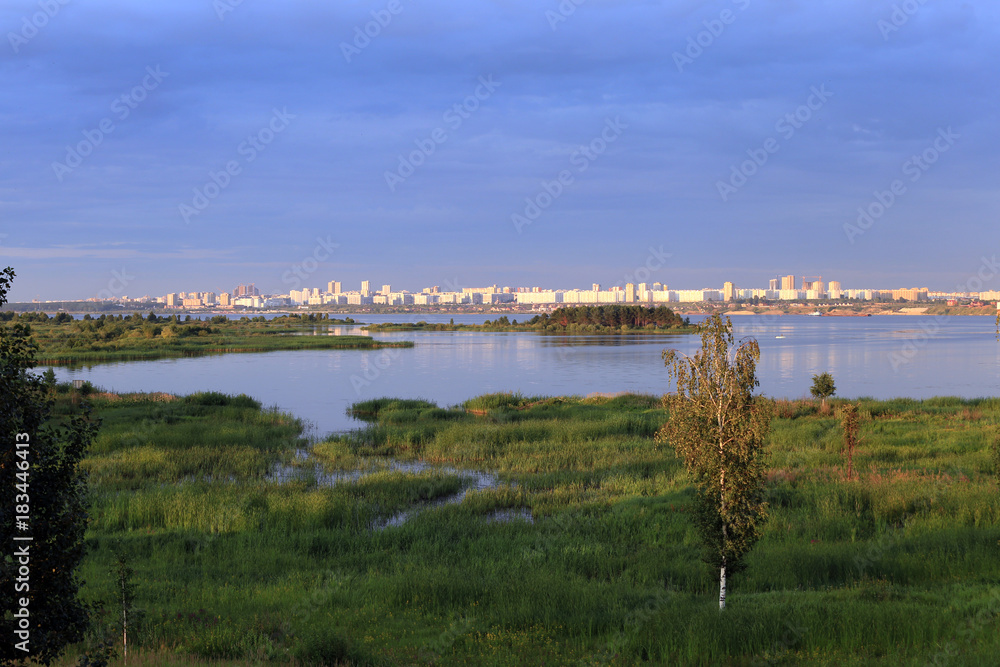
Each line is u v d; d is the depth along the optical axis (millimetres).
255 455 35344
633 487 27422
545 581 16328
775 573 16875
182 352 125625
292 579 17469
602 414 47625
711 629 12508
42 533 7867
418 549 20375
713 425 14180
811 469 29344
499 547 20203
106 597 15188
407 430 42344
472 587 16250
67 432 8352
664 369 92812
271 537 21484
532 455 35344
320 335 187250
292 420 48000
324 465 34375
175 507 23594
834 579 16797
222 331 192750
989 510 21125
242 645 12773
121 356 116250
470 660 12133
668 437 14719
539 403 54094
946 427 39625
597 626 13883
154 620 14031
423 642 13117
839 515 21969
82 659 8789
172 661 11664
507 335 199500
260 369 95188
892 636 12203
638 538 20875
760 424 13797
